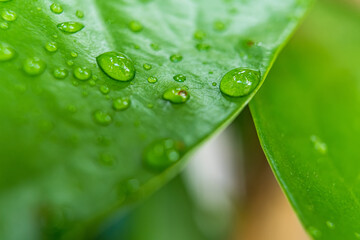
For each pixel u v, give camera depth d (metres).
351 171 0.12
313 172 0.12
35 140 0.11
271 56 0.12
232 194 0.19
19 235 0.10
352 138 0.13
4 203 0.10
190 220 0.18
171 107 0.11
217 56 0.12
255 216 0.18
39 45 0.12
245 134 0.16
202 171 0.22
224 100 0.11
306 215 0.11
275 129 0.12
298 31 0.15
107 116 0.11
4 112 0.11
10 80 0.11
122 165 0.11
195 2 0.13
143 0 0.13
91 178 0.10
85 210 0.10
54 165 0.10
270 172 0.17
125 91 0.11
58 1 0.12
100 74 0.11
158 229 0.18
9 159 0.10
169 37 0.12
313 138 0.13
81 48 0.12
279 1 0.13
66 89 0.11
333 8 0.16
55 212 0.10
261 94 0.13
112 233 0.17
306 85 0.14
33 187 0.10
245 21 0.13
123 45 0.12
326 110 0.13
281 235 0.19
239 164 0.18
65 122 0.11
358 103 0.14
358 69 0.14
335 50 0.15
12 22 0.12
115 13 0.12
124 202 0.10
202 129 0.11
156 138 0.11
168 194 0.18
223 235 0.20
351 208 0.12
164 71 0.12
